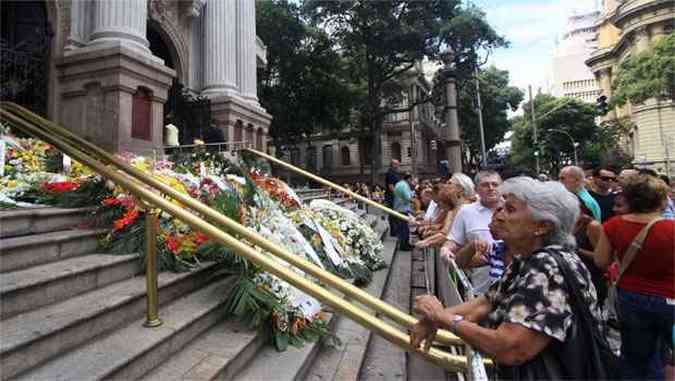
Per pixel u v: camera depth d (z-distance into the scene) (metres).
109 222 3.83
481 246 3.17
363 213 10.67
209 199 4.49
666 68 21.06
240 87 13.35
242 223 3.96
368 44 25.83
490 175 3.41
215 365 2.49
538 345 1.45
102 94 7.44
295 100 27.64
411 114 34.75
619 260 3.16
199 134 10.51
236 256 3.49
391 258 7.05
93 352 2.30
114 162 3.59
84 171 4.68
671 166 37.12
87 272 2.90
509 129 46.31
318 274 2.42
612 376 1.48
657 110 39.62
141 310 2.91
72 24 8.04
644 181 3.12
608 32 62.62
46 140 3.32
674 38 21.28
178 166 5.98
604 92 54.66
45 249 3.07
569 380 1.43
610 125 45.69
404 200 8.46
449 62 13.29
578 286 1.50
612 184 5.10
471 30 23.30
